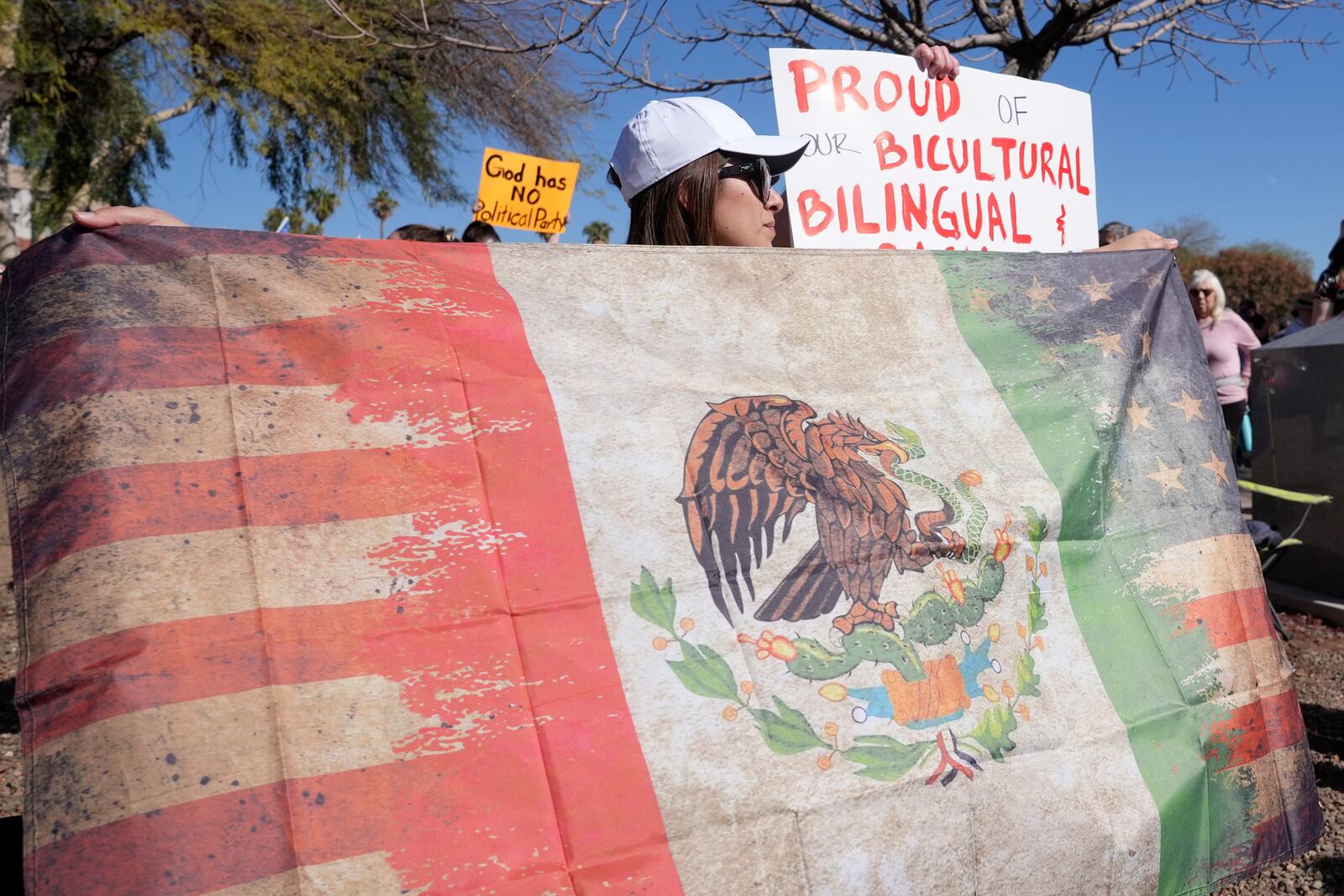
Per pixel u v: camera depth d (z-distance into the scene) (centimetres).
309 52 1235
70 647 128
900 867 149
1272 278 3597
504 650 143
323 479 145
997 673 169
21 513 136
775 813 144
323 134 1322
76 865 120
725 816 142
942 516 176
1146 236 241
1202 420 217
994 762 162
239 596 135
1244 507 760
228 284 153
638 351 173
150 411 141
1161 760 178
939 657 165
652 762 142
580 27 454
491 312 166
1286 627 549
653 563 154
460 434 154
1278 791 191
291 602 137
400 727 135
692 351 177
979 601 173
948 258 211
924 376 194
